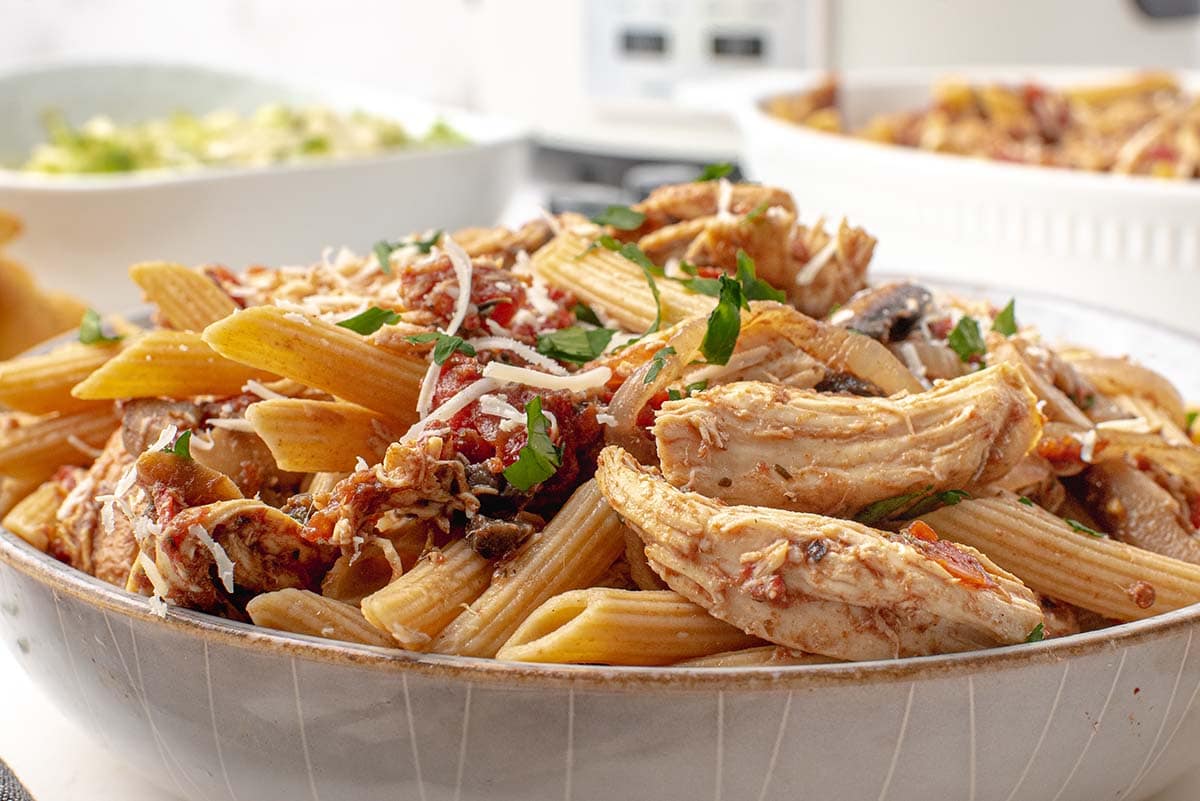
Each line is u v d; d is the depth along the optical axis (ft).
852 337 1.44
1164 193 2.42
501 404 1.37
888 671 1.21
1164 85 3.69
